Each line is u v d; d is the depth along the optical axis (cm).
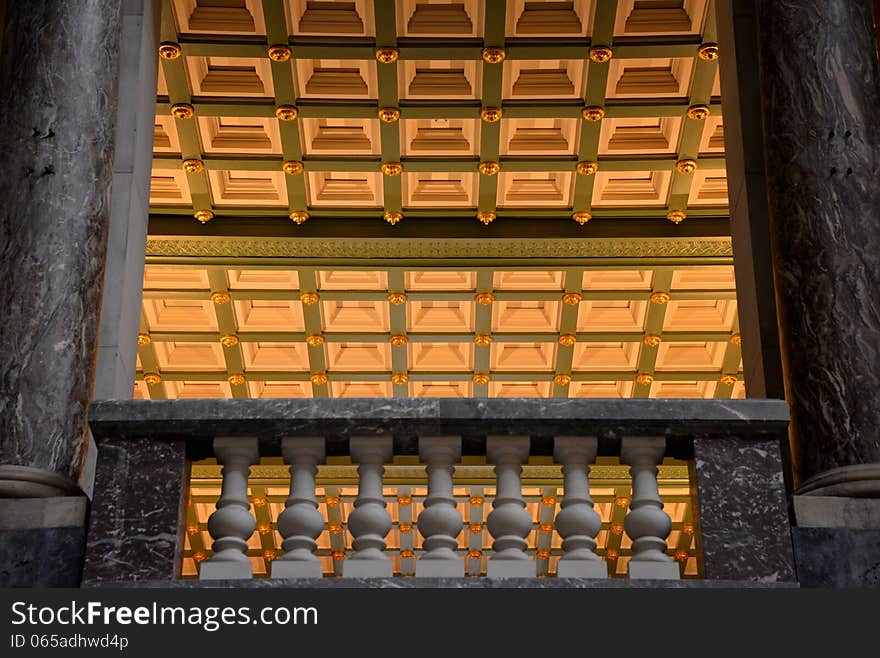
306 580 579
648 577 590
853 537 637
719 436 625
